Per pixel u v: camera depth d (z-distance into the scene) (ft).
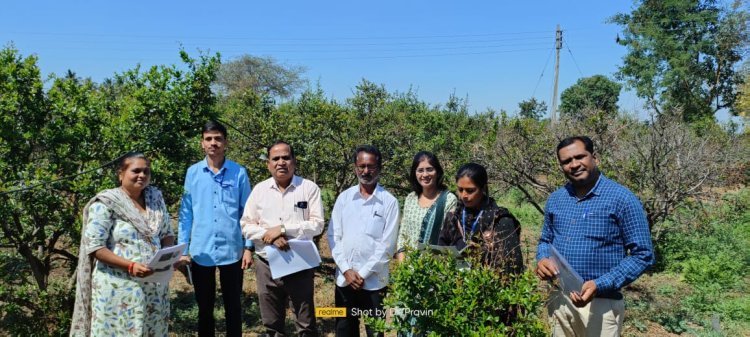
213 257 14.05
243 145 25.66
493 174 26.09
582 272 10.50
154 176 15.31
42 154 15.33
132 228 11.41
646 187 24.39
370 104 26.53
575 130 25.29
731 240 32.91
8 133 14.16
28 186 13.55
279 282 13.66
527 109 85.20
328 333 18.21
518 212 43.55
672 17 87.45
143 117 16.31
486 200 11.00
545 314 11.93
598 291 9.89
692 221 27.14
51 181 13.61
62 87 15.43
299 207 13.69
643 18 90.48
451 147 32.35
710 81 86.79
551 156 25.09
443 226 11.57
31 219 15.08
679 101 86.28
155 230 11.85
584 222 10.48
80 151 14.98
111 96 18.48
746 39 82.23
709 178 25.41
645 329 19.95
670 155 24.16
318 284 24.21
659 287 25.45
